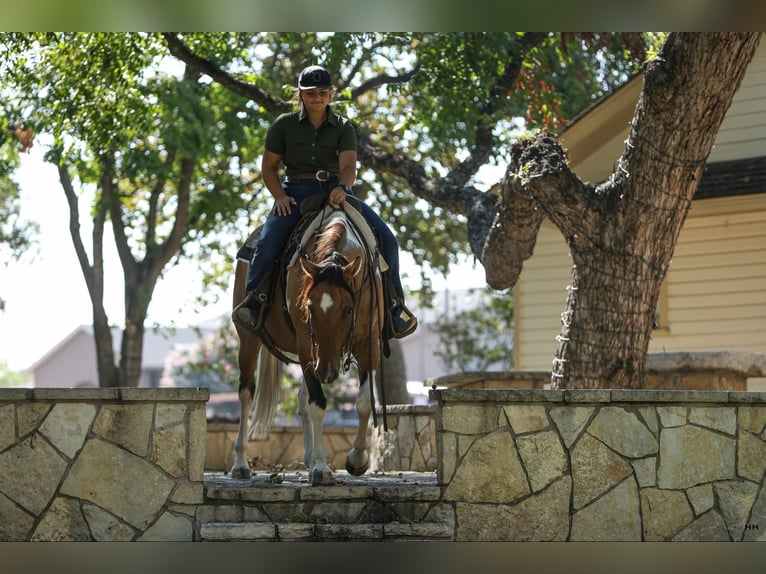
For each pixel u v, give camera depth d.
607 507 7.37
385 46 16.30
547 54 19.05
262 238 8.09
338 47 15.46
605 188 10.88
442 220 25.67
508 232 12.46
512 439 7.39
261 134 20.92
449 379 13.89
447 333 34.28
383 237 8.27
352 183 8.19
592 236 10.83
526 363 18.16
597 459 7.41
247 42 16.89
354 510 7.27
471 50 15.34
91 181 21.95
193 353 47.56
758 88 16.19
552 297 18.05
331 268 7.00
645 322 10.90
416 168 15.04
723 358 12.28
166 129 19.81
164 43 15.67
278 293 7.96
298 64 19.95
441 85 15.57
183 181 22.64
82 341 66.88
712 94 10.16
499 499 7.34
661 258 10.84
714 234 16.61
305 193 8.26
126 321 23.28
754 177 15.38
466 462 7.36
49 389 7.15
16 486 7.09
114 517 7.11
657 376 12.54
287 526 7.02
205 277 26.06
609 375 10.78
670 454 7.45
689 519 7.40
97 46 15.51
